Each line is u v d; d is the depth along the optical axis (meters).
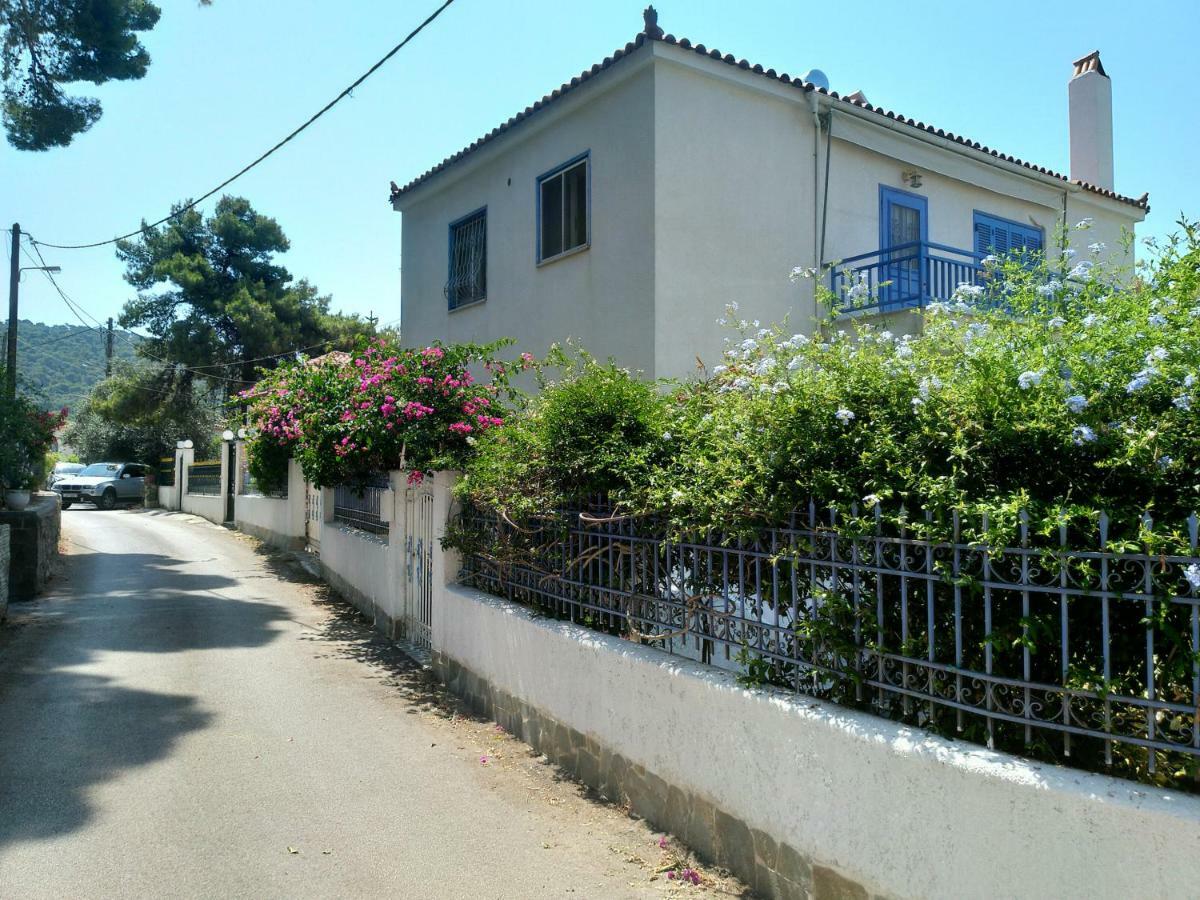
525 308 12.03
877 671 3.37
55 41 14.88
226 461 22.67
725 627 4.16
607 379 5.60
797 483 3.61
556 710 5.49
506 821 4.64
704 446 4.47
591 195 10.76
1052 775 2.68
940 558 3.10
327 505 13.61
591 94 10.62
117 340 38.75
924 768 2.99
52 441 13.40
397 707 6.86
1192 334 2.87
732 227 10.30
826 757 3.38
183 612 10.76
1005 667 2.99
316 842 4.38
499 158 12.74
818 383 3.72
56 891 3.81
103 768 5.33
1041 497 3.07
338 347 35.03
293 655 8.59
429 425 8.84
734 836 3.88
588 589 5.34
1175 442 2.77
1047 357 3.14
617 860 4.17
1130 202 14.49
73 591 12.23
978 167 12.68
